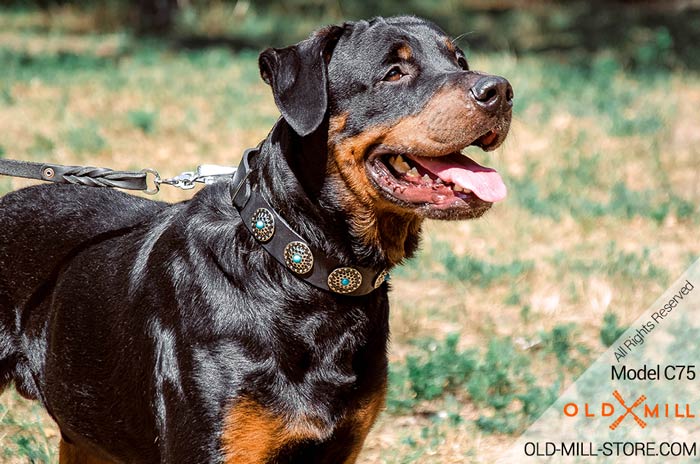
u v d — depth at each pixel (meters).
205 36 20.19
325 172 3.93
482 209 3.97
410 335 7.04
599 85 15.42
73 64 15.80
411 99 3.97
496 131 4.00
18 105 12.88
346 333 3.94
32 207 4.68
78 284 4.30
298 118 3.86
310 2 24.22
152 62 16.62
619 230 9.49
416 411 6.01
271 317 3.83
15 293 4.58
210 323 3.79
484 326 7.20
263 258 3.87
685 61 17.92
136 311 4.00
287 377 3.81
